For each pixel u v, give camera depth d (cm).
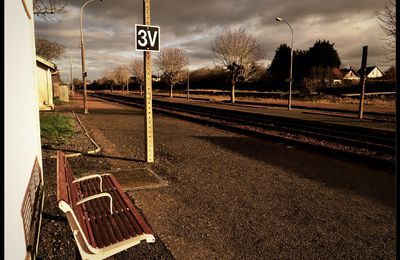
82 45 2012
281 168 728
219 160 800
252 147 980
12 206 209
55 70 2297
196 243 375
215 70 7000
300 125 1436
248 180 628
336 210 482
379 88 4150
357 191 572
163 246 366
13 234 207
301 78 5766
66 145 930
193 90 6725
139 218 331
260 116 1939
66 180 322
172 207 482
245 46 3678
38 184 393
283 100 3869
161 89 8212
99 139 1074
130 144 1001
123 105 3100
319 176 666
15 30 265
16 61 266
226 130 1369
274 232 407
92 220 327
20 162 255
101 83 12388
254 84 6028
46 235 383
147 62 742
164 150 917
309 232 409
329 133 1253
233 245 373
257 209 480
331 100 3488
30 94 372
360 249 369
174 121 1697
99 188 432
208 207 484
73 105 2806
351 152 852
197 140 1095
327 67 5516
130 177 627
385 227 427
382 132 1242
